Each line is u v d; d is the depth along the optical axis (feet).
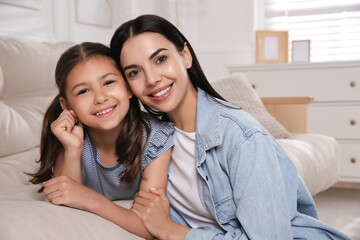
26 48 5.26
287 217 2.76
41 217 2.23
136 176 3.22
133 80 3.06
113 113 3.01
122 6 7.78
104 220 2.61
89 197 2.68
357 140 8.81
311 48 10.71
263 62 10.07
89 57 3.00
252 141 2.88
